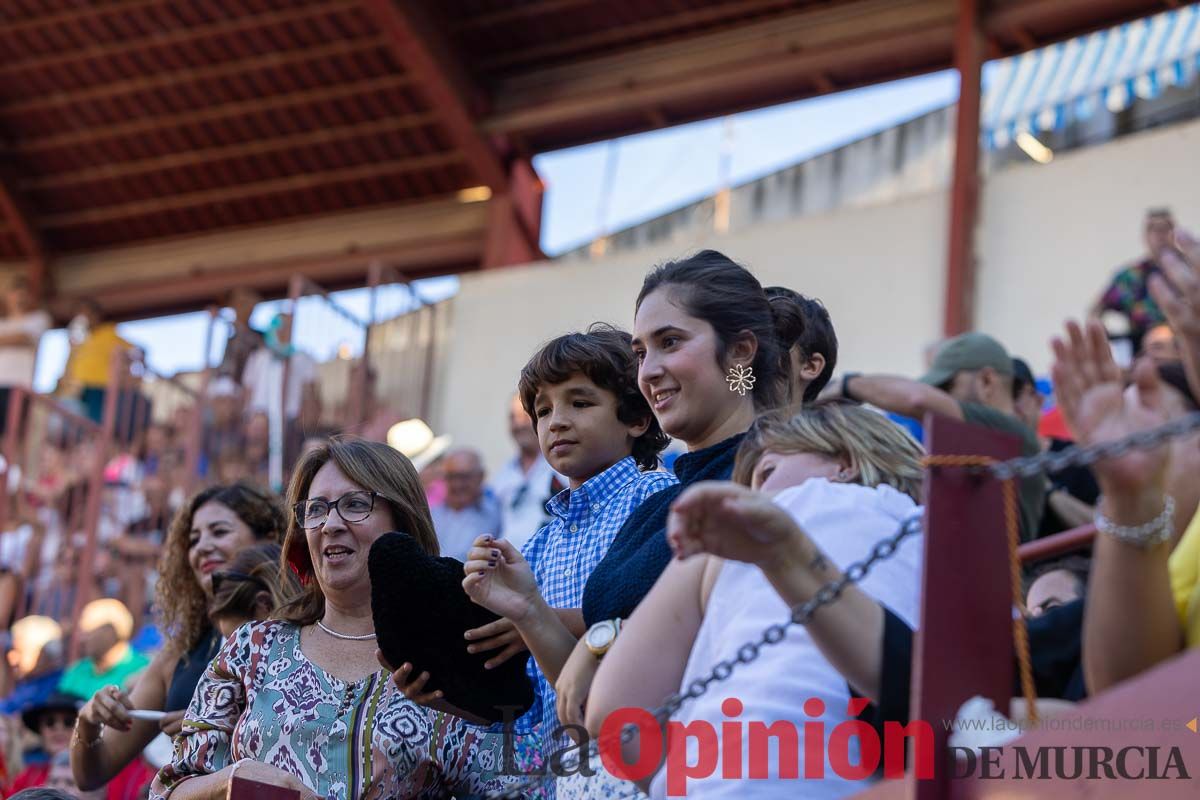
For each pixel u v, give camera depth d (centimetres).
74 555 1035
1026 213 1076
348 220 1430
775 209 1302
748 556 241
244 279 1457
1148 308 997
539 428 385
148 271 1492
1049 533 488
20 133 1447
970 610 235
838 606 246
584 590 334
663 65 1286
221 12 1313
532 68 1330
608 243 1379
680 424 343
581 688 301
